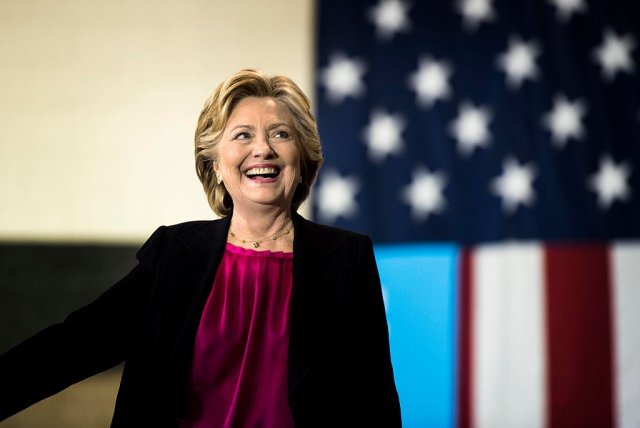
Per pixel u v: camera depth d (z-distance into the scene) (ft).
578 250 20.93
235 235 6.27
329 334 5.82
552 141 21.30
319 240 6.25
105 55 21.22
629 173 21.40
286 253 6.15
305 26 21.47
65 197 20.84
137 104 21.12
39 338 5.85
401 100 21.21
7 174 20.86
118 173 20.93
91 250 20.54
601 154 21.36
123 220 20.79
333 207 20.77
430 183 20.94
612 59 21.76
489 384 20.58
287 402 5.72
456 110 21.22
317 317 5.86
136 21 21.33
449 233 20.85
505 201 21.01
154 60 21.25
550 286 20.80
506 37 21.56
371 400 5.82
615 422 20.63
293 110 6.26
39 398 5.80
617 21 21.93
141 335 5.85
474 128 21.21
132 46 21.26
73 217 20.80
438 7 21.58
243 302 5.92
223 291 5.97
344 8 21.49
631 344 20.79
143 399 5.64
